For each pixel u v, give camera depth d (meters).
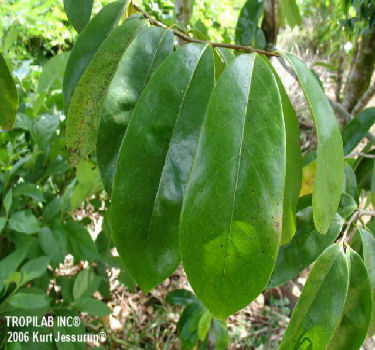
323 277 0.26
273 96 0.18
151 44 0.23
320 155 0.20
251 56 0.19
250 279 0.17
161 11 1.23
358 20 0.61
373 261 0.29
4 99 0.29
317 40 1.96
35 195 0.62
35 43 1.69
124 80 0.22
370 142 0.46
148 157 0.20
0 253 0.67
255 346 0.93
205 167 0.17
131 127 0.20
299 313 0.25
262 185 0.17
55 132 0.72
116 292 1.00
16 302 0.53
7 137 0.72
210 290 0.17
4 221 0.56
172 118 0.20
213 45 0.22
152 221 0.20
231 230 0.17
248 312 1.02
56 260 0.61
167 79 0.20
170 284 1.06
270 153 0.17
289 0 0.56
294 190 0.24
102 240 0.74
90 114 0.25
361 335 0.27
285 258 0.33
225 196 0.17
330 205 0.21
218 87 0.18
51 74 0.68
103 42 0.24
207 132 0.17
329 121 0.21
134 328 0.93
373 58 0.61
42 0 1.60
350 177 0.39
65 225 0.64
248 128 0.17
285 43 2.03
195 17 1.48
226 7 1.81
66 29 1.59
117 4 0.27
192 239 0.17
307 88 0.20
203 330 0.60
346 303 0.28
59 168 0.68
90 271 0.71
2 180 0.66
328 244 0.32
